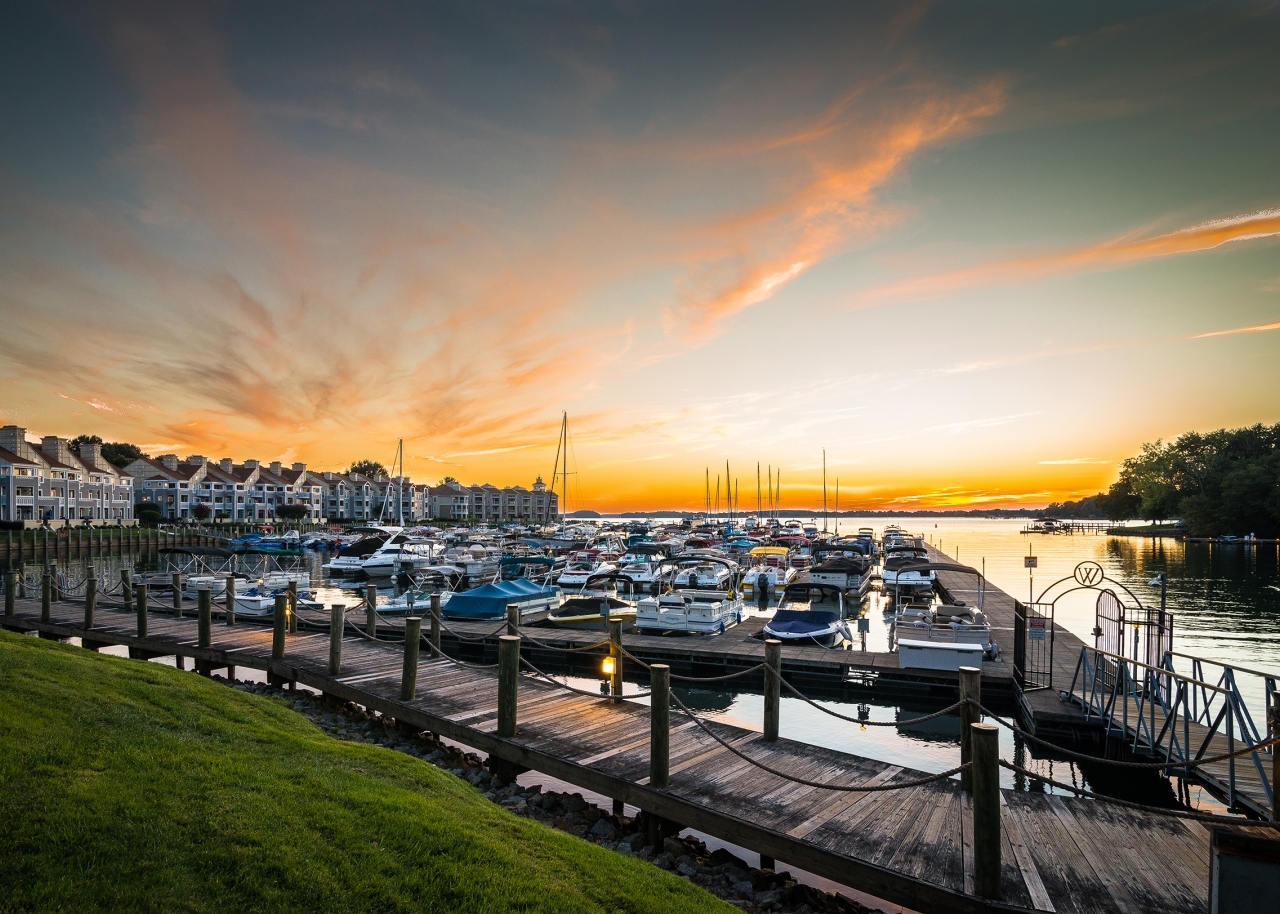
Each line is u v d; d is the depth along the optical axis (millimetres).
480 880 5711
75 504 99250
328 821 6312
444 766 11906
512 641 11094
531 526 122312
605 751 10359
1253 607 35094
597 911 5652
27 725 7461
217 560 63000
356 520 149500
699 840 9492
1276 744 7164
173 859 5324
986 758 6605
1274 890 3977
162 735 8055
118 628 21125
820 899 7832
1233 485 87500
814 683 19266
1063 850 7445
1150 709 12383
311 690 17031
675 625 24062
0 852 5074
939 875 6910
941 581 41250
